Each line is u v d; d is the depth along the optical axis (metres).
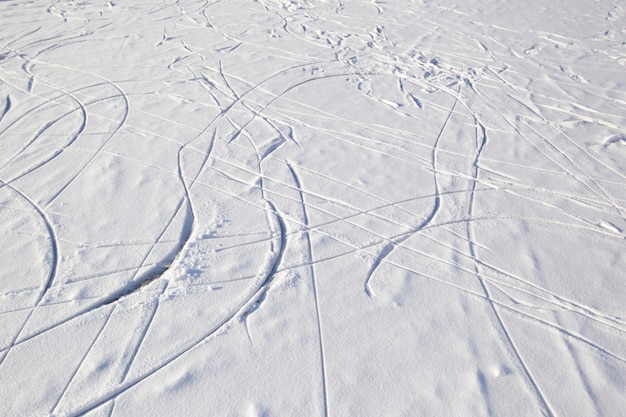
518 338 2.95
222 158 4.54
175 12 8.34
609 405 2.59
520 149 4.76
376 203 4.04
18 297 3.12
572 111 5.40
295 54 6.76
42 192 4.04
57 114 5.15
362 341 2.91
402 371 2.75
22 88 5.66
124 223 3.74
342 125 5.10
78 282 3.25
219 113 5.26
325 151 4.68
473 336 2.95
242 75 6.11
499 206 4.02
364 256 3.52
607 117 5.27
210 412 2.53
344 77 6.12
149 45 6.94
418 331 2.98
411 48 7.00
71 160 4.44
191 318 3.03
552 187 4.25
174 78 5.97
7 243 3.53
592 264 3.46
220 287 3.25
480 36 7.49
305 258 3.49
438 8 8.76
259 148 4.70
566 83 6.02
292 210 3.94
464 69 6.38
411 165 4.51
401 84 5.98
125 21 7.87
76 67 6.21
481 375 2.73
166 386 2.65
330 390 2.65
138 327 2.96
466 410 2.55
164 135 4.86
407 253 3.56
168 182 4.20
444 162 4.56
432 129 5.07
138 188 4.12
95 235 3.62
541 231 3.77
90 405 2.56
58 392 2.61
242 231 3.71
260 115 5.25
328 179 4.30
